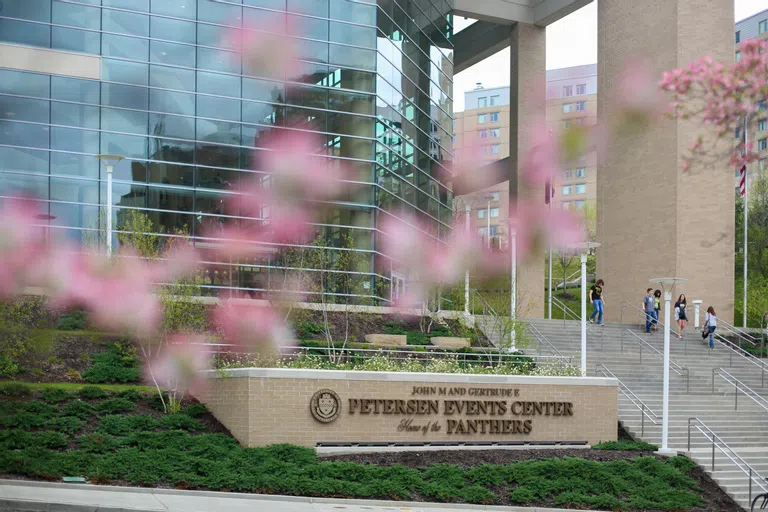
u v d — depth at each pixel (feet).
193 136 123.95
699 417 98.89
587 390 90.68
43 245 104.27
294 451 73.77
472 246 121.90
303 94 128.88
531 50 186.39
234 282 121.39
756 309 163.12
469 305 126.72
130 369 88.84
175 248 98.68
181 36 125.29
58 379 85.30
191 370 83.05
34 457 64.34
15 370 80.12
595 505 71.41
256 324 103.09
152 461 66.18
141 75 122.93
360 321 117.60
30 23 118.93
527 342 108.78
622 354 118.83
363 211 129.29
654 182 151.94
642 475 77.71
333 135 129.70
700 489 78.64
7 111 116.37
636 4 154.51
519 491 71.15
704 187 148.05
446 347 108.78
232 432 77.87
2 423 71.00
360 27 133.80
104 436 71.15
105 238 100.73
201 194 123.13
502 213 207.00
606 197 160.86
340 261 123.95
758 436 96.37
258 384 76.38
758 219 195.52
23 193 115.34
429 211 152.56
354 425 79.77
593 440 90.33
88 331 95.91
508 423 86.38
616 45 157.89
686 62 146.30
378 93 134.10
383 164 134.21
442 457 78.54
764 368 116.47
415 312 125.18
